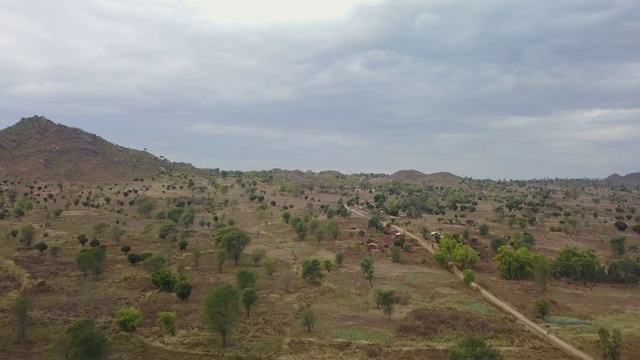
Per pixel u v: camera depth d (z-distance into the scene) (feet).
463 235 444.96
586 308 253.85
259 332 195.72
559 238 481.05
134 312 193.67
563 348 190.60
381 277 310.86
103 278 274.77
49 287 246.27
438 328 208.64
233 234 336.70
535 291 289.33
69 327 179.93
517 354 181.88
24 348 169.89
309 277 286.66
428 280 307.37
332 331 201.05
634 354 186.19
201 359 165.68
